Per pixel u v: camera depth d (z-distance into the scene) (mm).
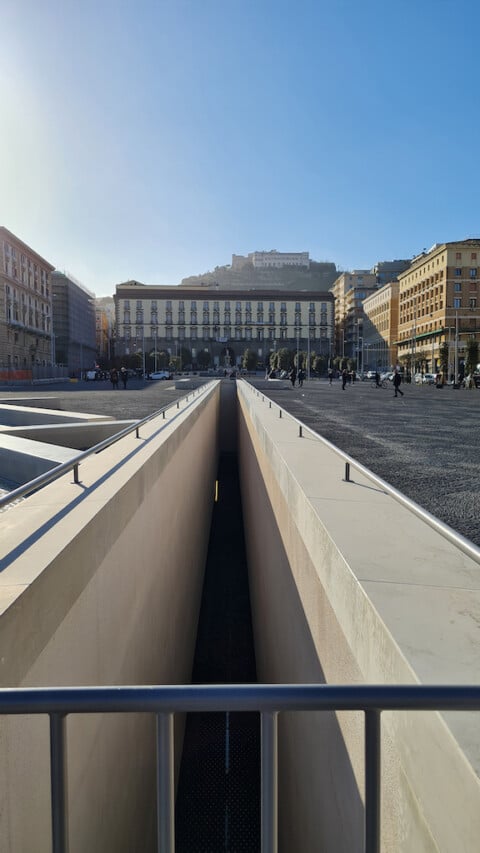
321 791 3213
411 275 92875
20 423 15156
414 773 1520
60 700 1076
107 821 3477
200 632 10984
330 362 117938
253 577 10906
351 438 10352
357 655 2174
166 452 6547
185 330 132750
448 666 1515
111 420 13266
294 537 4359
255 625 10203
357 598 2168
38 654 2330
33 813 2270
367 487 3918
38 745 2326
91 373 84438
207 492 15891
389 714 1755
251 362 115250
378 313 112000
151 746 5137
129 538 4289
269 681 7027
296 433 7020
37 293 84375
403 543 2643
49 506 3441
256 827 5984
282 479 5188
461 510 4770
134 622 4543
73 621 2834
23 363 78500
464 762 1186
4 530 2949
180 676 8047
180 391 35719
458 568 2309
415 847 1514
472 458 7852
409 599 1988
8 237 71375
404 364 89750
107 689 1087
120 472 4543
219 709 1065
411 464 7320
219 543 16250
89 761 3059
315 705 1047
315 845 3414
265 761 1070
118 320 130375
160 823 1097
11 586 2205
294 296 135750
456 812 1230
